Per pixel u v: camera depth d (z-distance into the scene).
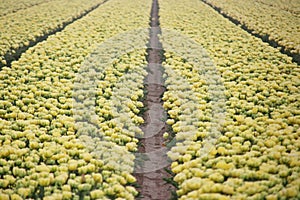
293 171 3.88
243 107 5.10
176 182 4.13
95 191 3.69
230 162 4.14
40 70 5.87
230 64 6.12
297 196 3.47
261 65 6.04
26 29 7.51
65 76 5.79
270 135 4.64
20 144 4.53
